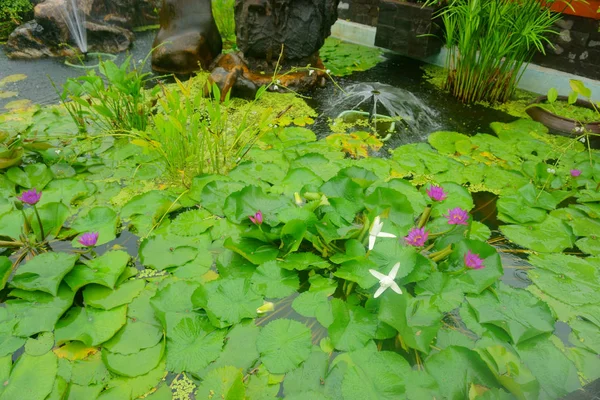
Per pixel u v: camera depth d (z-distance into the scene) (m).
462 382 1.49
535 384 1.45
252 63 3.99
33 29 4.48
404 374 1.50
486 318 1.72
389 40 4.66
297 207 2.06
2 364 1.52
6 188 2.42
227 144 2.92
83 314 1.72
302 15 3.72
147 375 1.50
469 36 3.47
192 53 4.06
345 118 3.40
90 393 1.44
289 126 3.25
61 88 3.76
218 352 1.58
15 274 1.82
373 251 1.86
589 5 3.48
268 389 1.46
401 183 2.48
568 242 2.18
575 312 1.81
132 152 2.81
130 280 1.88
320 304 1.77
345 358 1.55
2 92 3.63
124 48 4.78
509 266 2.05
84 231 2.13
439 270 1.93
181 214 2.27
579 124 3.19
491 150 2.97
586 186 2.62
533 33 3.23
